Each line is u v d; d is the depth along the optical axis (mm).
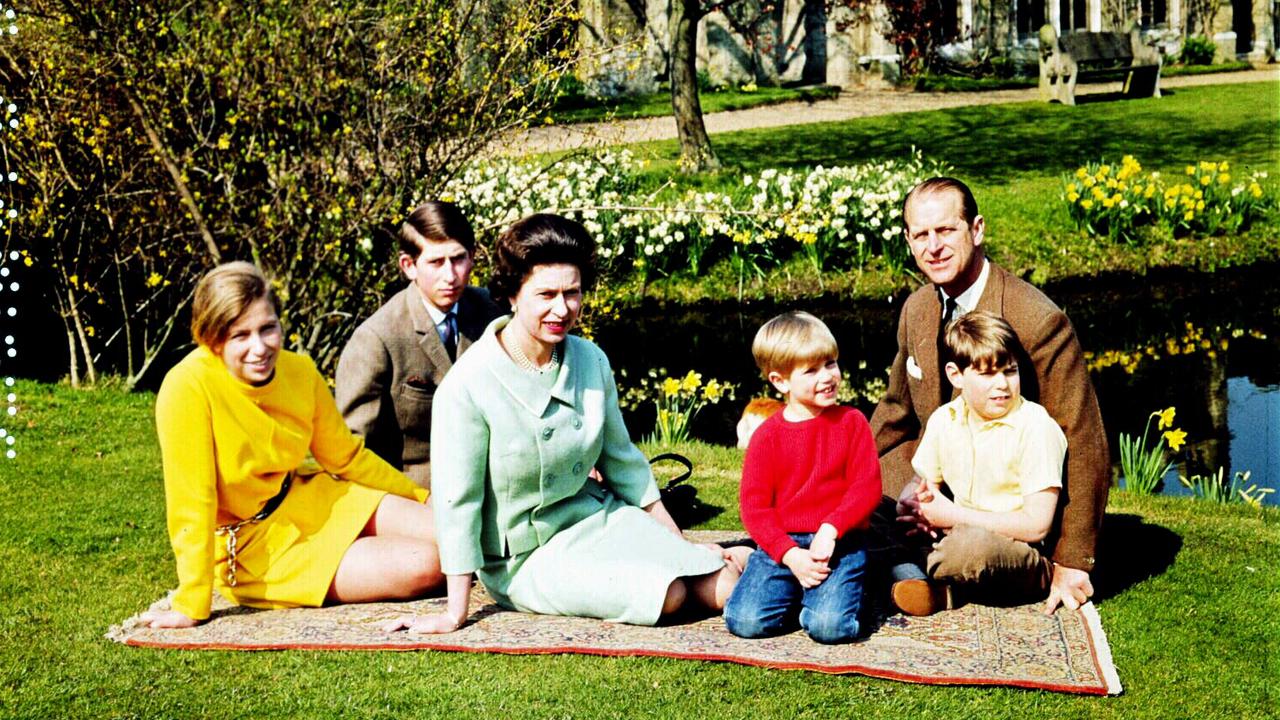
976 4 22812
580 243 3529
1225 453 6633
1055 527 3836
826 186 11203
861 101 20500
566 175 10414
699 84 22094
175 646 3512
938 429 3973
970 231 3928
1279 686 3189
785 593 3537
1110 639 3531
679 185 13438
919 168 11922
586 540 3740
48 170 6969
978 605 3777
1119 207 11469
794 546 3477
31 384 7434
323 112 6898
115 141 6949
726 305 11000
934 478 4020
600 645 3434
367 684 3236
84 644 3553
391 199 6891
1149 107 18562
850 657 3326
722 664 3328
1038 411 3754
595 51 7957
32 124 6602
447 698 3152
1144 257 11383
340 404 4215
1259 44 23734
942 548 3639
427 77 6668
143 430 6531
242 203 7043
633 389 8578
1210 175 11812
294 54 6641
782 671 3271
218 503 3844
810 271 11148
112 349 8250
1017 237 11828
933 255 3930
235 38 6684
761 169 14773
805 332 3480
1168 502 5262
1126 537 4570
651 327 10531
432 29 6680
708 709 3061
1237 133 16109
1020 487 3771
